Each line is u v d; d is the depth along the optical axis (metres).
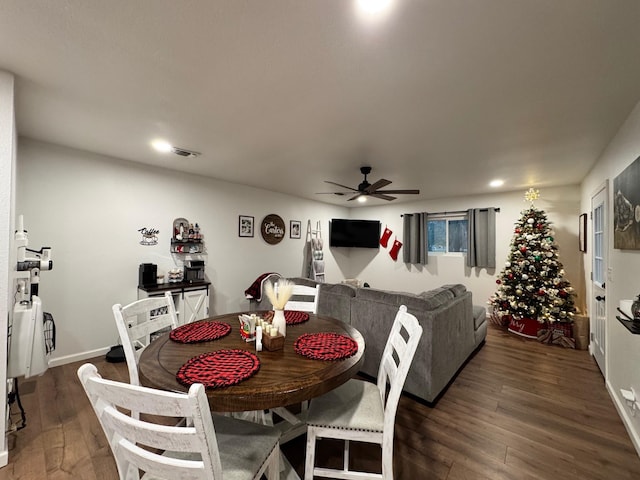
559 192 4.37
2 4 1.15
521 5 1.12
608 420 2.07
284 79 1.69
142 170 3.51
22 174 2.66
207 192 4.21
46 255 2.20
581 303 4.10
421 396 2.30
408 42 1.36
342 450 1.77
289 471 1.54
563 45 1.35
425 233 5.75
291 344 1.58
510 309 4.20
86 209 3.07
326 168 3.61
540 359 3.20
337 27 1.27
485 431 1.95
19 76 1.67
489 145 2.68
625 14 1.15
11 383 1.98
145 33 1.32
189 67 1.58
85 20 1.24
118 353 3.01
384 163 3.33
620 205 2.12
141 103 1.99
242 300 4.72
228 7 1.17
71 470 1.57
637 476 1.57
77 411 2.09
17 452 1.69
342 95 1.86
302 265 5.86
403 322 1.51
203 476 0.77
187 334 1.71
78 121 2.29
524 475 1.57
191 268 3.81
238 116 2.17
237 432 1.21
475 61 1.49
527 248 4.12
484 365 3.04
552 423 2.03
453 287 3.09
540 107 1.96
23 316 1.77
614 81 1.63
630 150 2.00
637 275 1.84
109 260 3.25
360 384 1.67
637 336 1.82
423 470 1.60
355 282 5.83
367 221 6.43
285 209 5.48
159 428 0.75
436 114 2.09
